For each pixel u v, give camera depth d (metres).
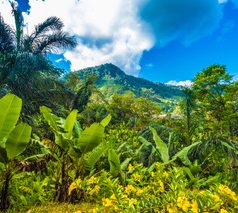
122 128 12.66
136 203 4.23
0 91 10.10
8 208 5.38
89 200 6.01
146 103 33.38
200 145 8.80
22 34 12.11
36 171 6.85
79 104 17.98
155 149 8.51
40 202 5.89
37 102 11.79
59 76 13.15
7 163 5.31
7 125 5.18
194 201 3.82
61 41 12.77
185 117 10.25
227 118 24.61
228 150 8.41
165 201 4.14
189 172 6.75
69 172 6.25
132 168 7.38
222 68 28.41
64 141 6.14
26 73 11.16
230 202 3.98
